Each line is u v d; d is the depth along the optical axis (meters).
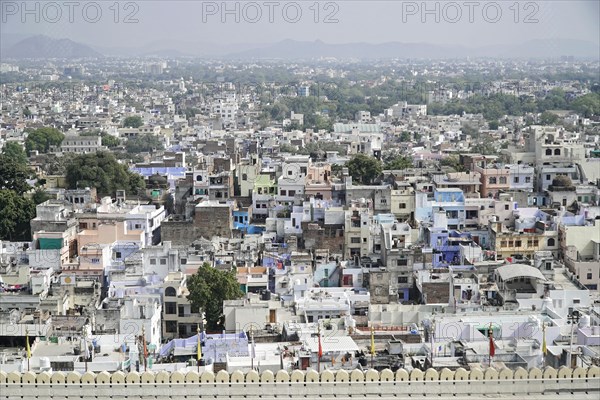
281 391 122.69
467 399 122.12
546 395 122.69
